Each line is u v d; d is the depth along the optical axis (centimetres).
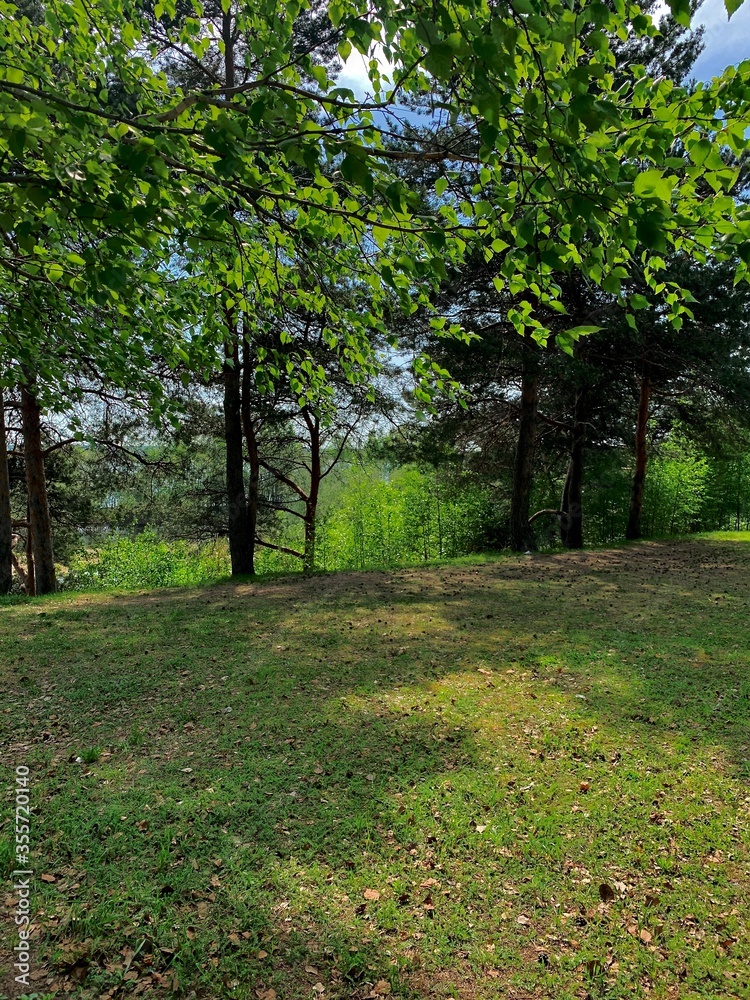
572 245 200
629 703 459
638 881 272
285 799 336
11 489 1589
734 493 1991
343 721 436
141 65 304
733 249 184
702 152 169
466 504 1931
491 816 319
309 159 181
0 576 1116
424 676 527
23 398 1150
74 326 364
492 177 203
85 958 228
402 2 153
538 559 1220
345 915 254
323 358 1079
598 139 158
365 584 1006
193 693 497
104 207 193
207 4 886
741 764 367
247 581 1108
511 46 140
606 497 1831
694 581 952
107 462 1386
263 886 269
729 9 131
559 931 246
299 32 920
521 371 1195
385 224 235
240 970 226
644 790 340
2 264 315
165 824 312
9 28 290
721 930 244
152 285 356
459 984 223
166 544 2123
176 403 423
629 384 1474
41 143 178
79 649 630
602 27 158
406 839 301
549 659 564
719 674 517
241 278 348
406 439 1433
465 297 1103
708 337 1095
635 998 216
